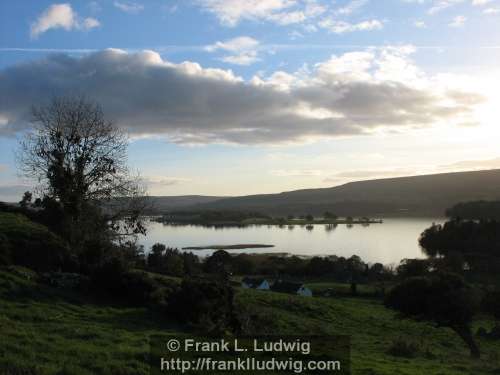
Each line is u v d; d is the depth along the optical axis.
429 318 42.22
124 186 44.25
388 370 21.80
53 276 28.45
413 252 180.38
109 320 23.03
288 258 152.00
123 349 16.84
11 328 17.52
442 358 30.47
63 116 42.34
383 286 99.81
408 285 44.44
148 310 26.73
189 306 25.48
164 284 32.25
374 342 34.22
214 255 119.19
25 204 44.94
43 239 32.81
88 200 42.09
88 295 27.81
